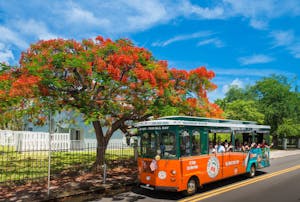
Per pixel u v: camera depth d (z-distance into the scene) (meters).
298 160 25.23
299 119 42.31
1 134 26.88
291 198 10.32
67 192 10.73
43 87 12.02
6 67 13.28
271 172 17.16
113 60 12.48
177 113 13.42
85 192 10.95
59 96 12.86
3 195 10.27
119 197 10.55
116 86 12.59
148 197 10.53
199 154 11.37
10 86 11.72
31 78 11.26
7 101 11.20
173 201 9.90
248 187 12.39
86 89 13.66
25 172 14.85
